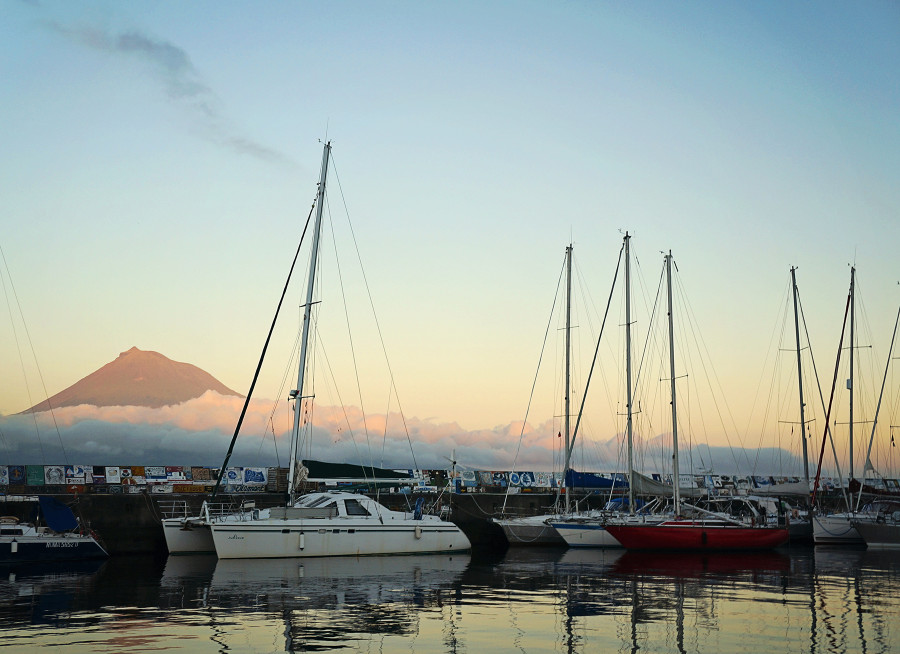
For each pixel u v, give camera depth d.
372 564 31.44
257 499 42.31
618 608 21.14
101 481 44.62
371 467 43.28
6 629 17.67
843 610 20.97
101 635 17.03
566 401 49.03
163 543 37.53
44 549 32.59
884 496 47.22
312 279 37.72
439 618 19.41
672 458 43.72
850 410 53.97
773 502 48.56
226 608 20.52
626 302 46.97
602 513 43.28
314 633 17.41
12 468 42.12
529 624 18.72
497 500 49.53
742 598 23.08
